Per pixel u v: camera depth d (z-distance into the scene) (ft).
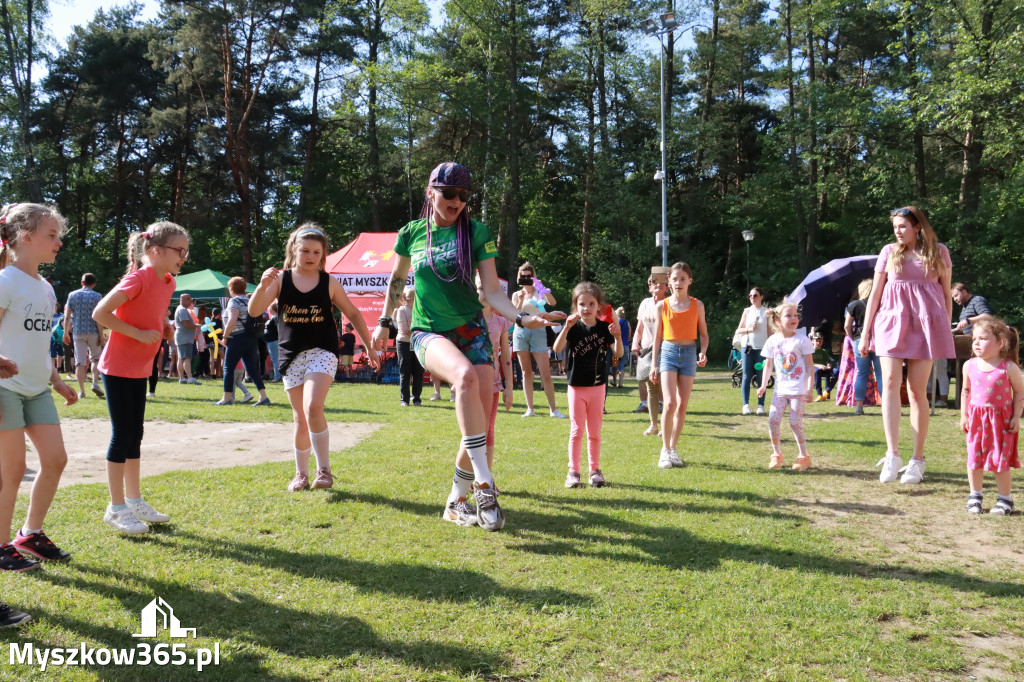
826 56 116.37
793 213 116.78
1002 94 74.69
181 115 123.65
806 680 8.13
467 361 13.26
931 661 8.57
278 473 17.88
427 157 126.31
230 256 137.08
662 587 10.68
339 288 16.70
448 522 13.87
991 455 15.02
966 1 76.07
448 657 8.53
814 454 21.99
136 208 142.41
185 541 12.49
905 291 18.21
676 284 20.18
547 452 21.79
